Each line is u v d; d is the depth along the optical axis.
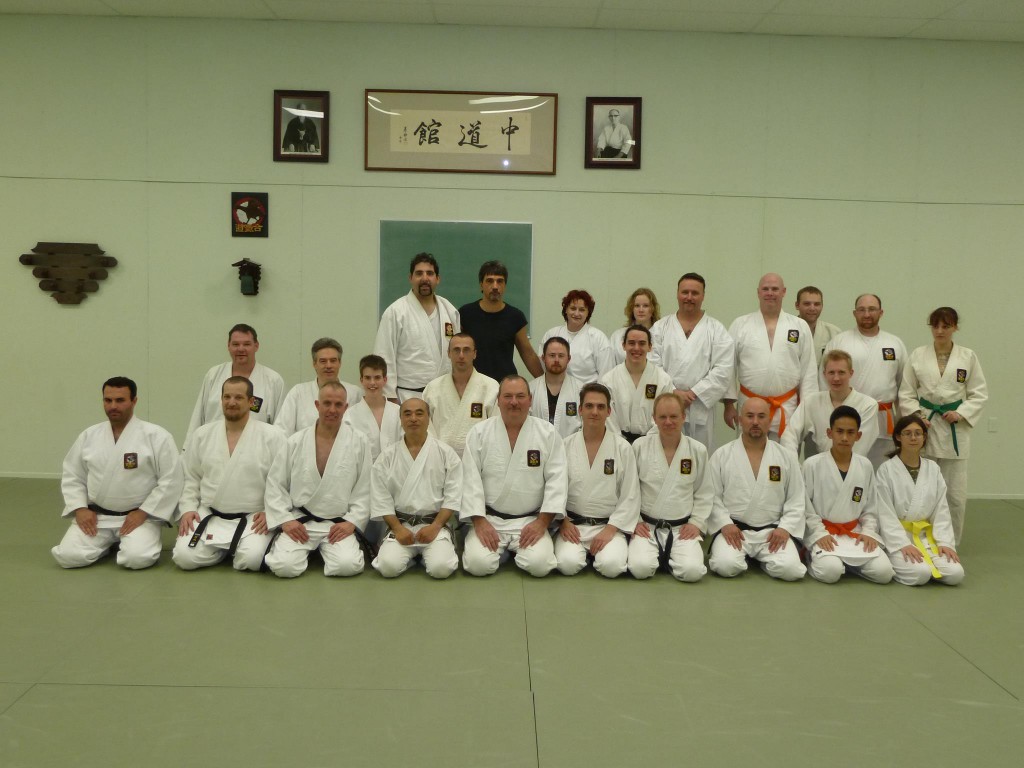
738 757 2.78
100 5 6.64
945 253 7.14
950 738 2.93
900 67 7.04
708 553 5.24
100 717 2.96
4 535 5.35
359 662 3.46
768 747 2.84
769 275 5.64
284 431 4.99
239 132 6.98
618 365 5.55
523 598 4.32
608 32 6.95
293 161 6.99
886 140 7.08
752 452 4.88
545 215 7.05
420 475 4.71
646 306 6.02
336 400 4.66
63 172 7.00
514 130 6.98
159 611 4.02
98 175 7.00
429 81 6.95
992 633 3.95
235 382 4.73
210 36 6.91
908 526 4.82
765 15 6.57
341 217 7.04
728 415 5.84
